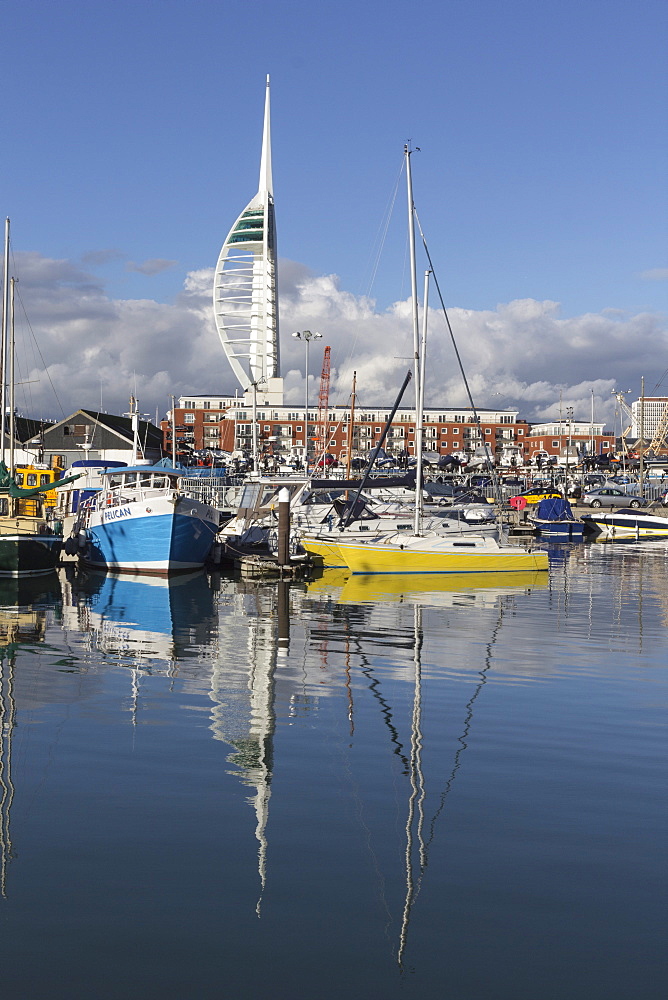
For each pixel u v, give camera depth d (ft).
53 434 325.21
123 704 54.60
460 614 97.55
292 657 70.95
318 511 167.84
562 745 46.26
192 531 141.08
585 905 28.63
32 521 136.98
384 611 99.96
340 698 56.59
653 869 31.27
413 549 136.05
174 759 43.42
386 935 26.73
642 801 37.93
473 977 24.64
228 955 25.63
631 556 189.16
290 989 24.06
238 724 50.08
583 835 34.17
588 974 24.82
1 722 50.11
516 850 32.81
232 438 602.85
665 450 521.65
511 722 50.93
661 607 104.42
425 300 148.77
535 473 438.40
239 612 98.48
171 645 76.33
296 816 35.96
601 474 387.55
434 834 34.19
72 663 67.87
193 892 29.30
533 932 26.99
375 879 30.32
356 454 522.06
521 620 92.94
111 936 26.58
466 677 63.52
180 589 122.31
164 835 33.91
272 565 140.56
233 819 35.60
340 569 148.25
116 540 143.13
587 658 71.20
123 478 155.33
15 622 89.92
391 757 44.01
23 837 33.65
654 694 58.29
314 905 28.55
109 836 33.81
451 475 374.63
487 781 40.47
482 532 158.92
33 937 26.50
